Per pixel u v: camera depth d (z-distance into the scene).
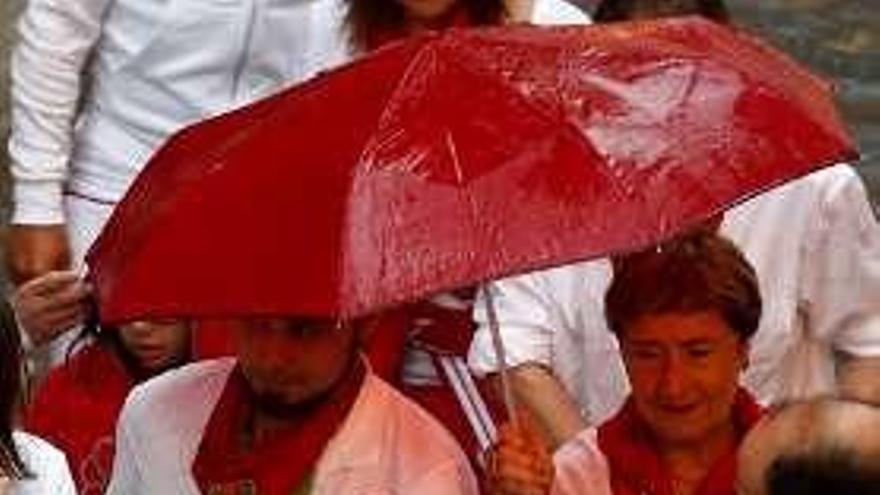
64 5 12.95
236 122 8.60
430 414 10.12
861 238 10.90
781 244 10.84
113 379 11.70
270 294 7.97
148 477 9.30
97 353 11.68
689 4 10.58
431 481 9.03
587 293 10.90
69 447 11.74
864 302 10.97
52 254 13.15
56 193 13.16
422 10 11.56
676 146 8.23
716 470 9.20
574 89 8.36
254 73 12.91
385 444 9.07
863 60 23.02
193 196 8.37
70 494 9.10
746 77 8.53
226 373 9.34
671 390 9.04
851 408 7.05
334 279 7.86
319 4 12.35
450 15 11.59
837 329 11.05
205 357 11.55
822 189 10.82
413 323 11.12
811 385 11.13
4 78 19.44
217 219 8.26
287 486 9.05
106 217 13.12
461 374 11.10
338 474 9.03
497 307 11.01
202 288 8.16
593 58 8.51
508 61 8.45
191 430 9.26
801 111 8.48
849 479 6.87
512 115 8.24
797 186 10.80
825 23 23.72
